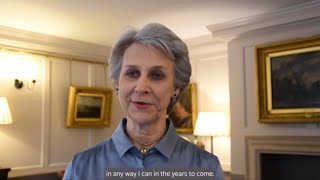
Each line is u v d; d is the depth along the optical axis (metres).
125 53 0.71
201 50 4.64
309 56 3.12
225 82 4.40
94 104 4.71
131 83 0.70
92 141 4.86
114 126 5.12
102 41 4.61
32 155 4.18
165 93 0.70
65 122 4.54
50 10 3.28
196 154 0.75
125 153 0.71
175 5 3.16
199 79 4.67
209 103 4.54
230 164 3.98
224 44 4.40
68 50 4.54
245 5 3.16
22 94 4.10
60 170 4.43
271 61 3.38
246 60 3.64
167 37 0.70
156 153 0.72
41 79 4.30
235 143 3.67
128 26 0.77
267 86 3.39
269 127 3.42
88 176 0.70
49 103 4.37
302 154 3.19
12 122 3.88
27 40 4.08
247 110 3.60
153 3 3.10
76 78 4.69
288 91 3.25
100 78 4.98
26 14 3.40
